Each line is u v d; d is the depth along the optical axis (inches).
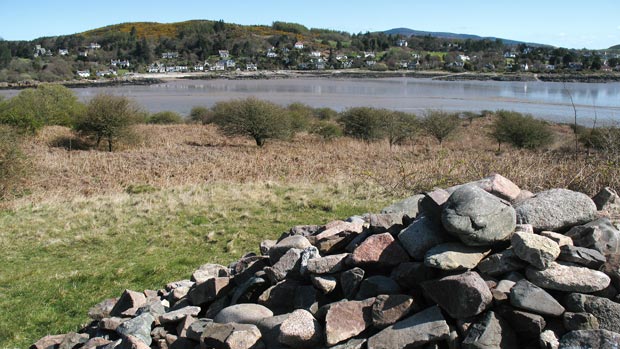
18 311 307.0
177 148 1041.5
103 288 337.1
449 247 166.2
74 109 1365.7
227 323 178.1
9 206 556.4
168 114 1644.9
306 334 160.1
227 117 1152.2
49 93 1365.7
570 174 445.7
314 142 1176.8
